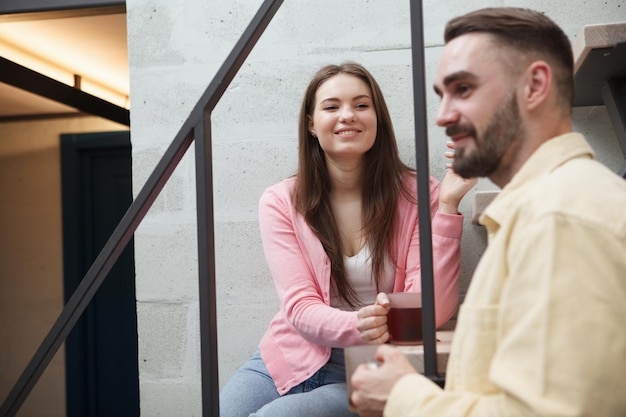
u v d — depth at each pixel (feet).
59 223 12.50
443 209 5.77
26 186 12.64
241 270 7.07
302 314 5.49
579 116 6.54
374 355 2.93
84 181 12.44
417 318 4.36
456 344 2.61
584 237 2.22
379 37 6.85
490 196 5.37
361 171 6.03
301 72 6.98
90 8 7.92
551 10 6.53
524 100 2.62
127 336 11.67
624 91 5.39
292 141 7.00
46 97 10.63
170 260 7.17
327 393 5.17
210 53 7.14
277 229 5.99
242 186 7.07
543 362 2.13
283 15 7.01
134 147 7.25
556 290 2.17
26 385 3.92
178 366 7.14
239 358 7.06
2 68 9.84
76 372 11.71
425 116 3.25
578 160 2.53
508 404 2.23
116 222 12.30
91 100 11.46
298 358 5.82
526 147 2.66
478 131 2.65
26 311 12.48
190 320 7.13
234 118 7.09
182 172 7.15
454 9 6.66
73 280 12.29
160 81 7.22
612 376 2.10
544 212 2.30
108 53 11.21
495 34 2.64
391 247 5.91
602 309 2.14
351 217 6.05
